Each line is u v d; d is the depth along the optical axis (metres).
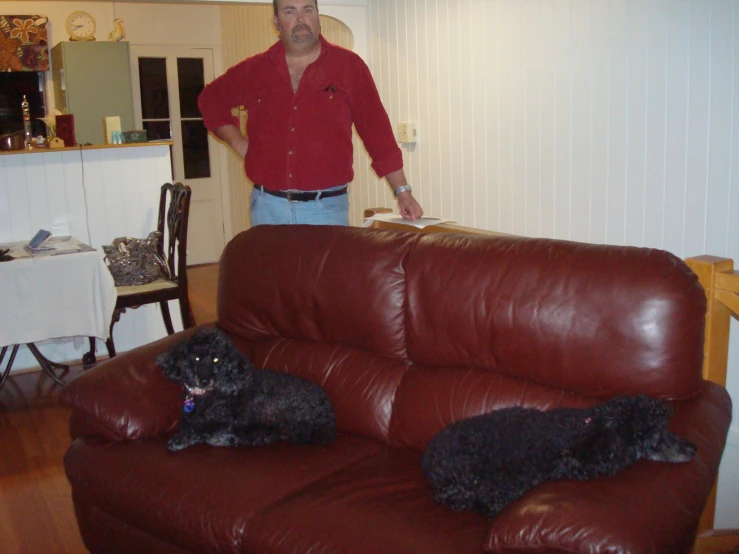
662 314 1.67
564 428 1.58
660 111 2.70
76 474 2.01
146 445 2.01
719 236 2.58
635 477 1.42
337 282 2.19
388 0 3.97
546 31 3.08
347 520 1.60
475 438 1.63
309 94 2.56
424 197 4.00
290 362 2.28
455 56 3.59
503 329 1.87
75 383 2.11
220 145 6.82
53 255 3.31
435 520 1.58
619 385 1.72
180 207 3.61
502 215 3.48
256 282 2.37
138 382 2.13
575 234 3.12
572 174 3.08
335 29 4.54
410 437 1.99
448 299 1.98
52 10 5.86
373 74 4.21
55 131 4.05
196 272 6.58
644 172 2.79
